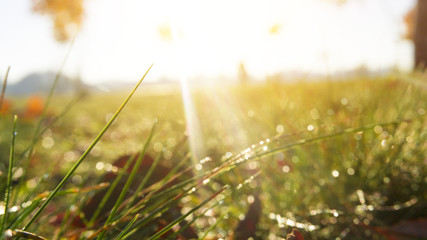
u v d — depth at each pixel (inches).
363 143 21.1
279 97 30.2
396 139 22.6
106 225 11.2
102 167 25.1
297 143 12.7
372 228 16.4
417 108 24.3
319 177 19.9
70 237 13.9
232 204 19.1
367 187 19.8
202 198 20.6
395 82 30.3
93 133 56.4
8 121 53.1
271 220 17.6
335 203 18.0
